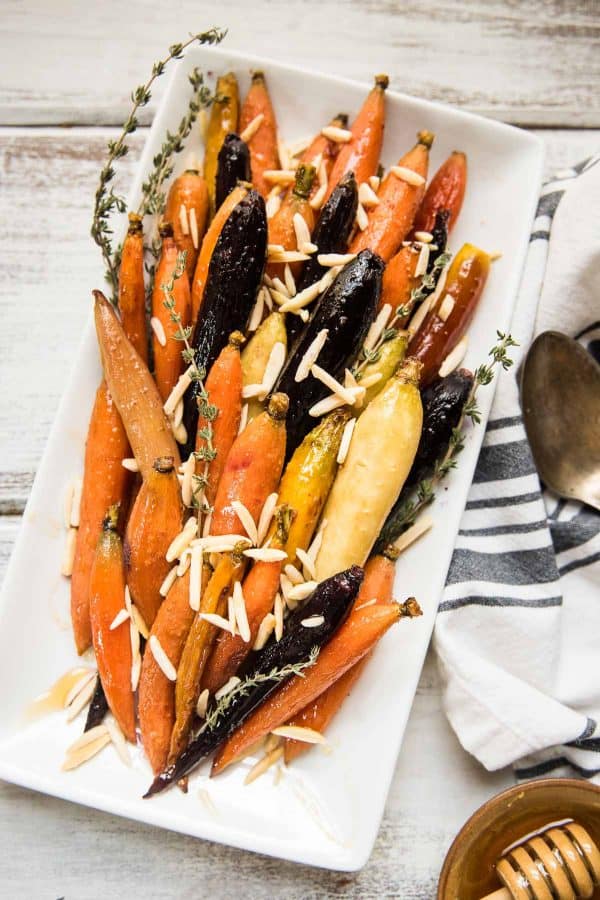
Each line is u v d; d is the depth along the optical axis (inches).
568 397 26.5
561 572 26.5
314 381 23.4
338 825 24.2
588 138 28.0
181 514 23.2
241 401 23.6
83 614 24.4
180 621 23.0
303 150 26.2
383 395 23.4
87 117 27.7
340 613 22.7
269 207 25.3
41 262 27.3
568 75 28.0
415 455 24.2
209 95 25.6
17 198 27.4
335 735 24.5
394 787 26.1
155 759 23.8
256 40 27.9
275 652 23.0
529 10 28.1
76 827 25.9
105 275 24.8
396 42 28.0
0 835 25.8
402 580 24.8
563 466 26.7
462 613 25.4
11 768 23.9
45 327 27.1
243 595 22.9
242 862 25.9
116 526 23.8
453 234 26.1
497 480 25.9
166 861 25.9
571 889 24.1
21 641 24.4
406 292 24.4
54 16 27.8
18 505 26.8
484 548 25.8
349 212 24.0
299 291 24.5
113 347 23.6
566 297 26.2
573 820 25.1
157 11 27.8
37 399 27.0
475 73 28.0
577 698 25.9
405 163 24.8
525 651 25.6
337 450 23.3
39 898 25.6
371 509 23.3
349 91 25.7
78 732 24.5
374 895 25.8
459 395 24.1
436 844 25.9
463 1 28.0
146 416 23.5
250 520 22.9
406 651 24.3
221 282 23.3
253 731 23.6
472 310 25.2
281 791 24.4
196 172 25.3
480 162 26.0
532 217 25.5
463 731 25.4
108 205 23.9
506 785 26.1
